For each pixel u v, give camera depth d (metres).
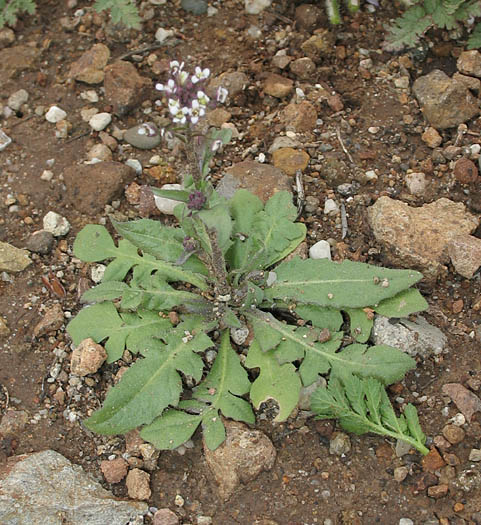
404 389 0.36
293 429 0.35
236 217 0.40
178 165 0.44
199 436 0.35
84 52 0.49
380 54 0.48
